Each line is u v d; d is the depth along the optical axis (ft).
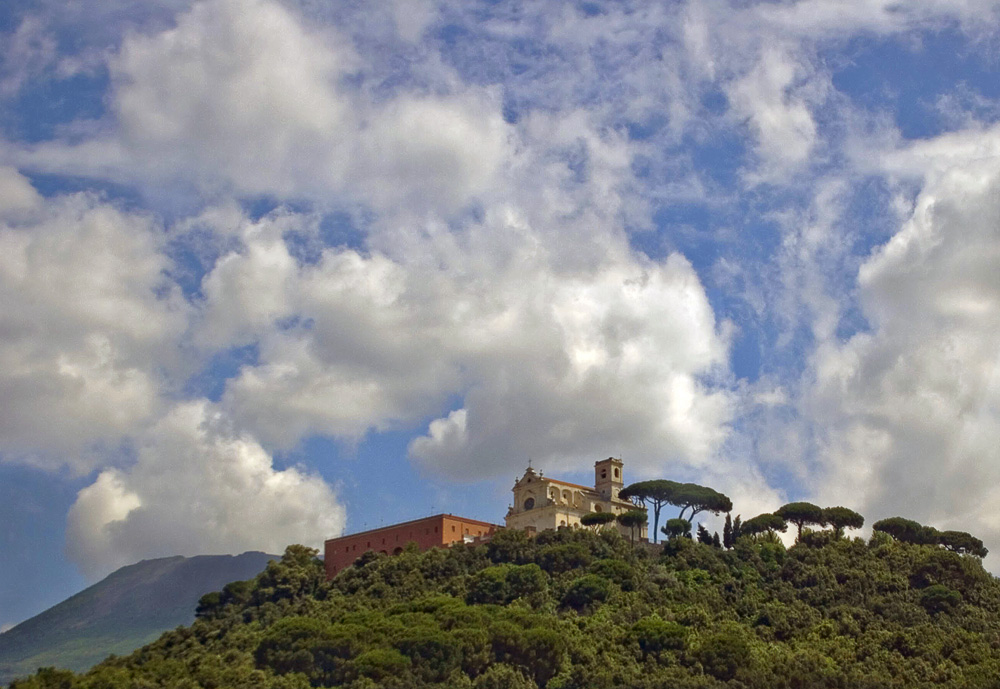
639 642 607.37
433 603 652.89
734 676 577.84
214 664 602.44
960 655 604.08
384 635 591.37
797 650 617.62
